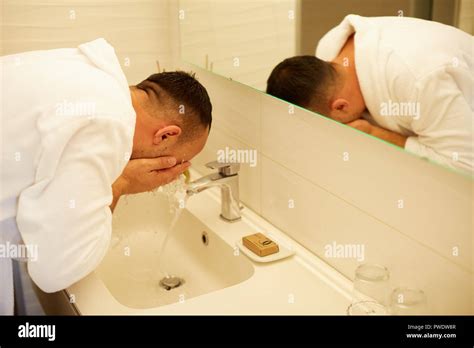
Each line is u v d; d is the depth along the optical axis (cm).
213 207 161
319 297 123
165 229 173
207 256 154
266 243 138
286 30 126
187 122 129
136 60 183
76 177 107
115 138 111
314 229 135
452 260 101
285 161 141
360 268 114
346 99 111
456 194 97
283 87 129
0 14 162
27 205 108
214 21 155
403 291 106
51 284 112
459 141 91
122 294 147
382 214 114
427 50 95
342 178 123
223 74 155
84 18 171
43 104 109
